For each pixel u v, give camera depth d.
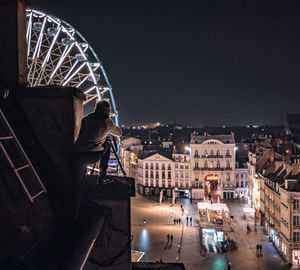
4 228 3.44
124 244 5.59
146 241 59.47
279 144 88.50
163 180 102.94
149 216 77.94
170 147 120.94
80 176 5.20
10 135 4.82
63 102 5.55
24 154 4.88
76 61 40.41
